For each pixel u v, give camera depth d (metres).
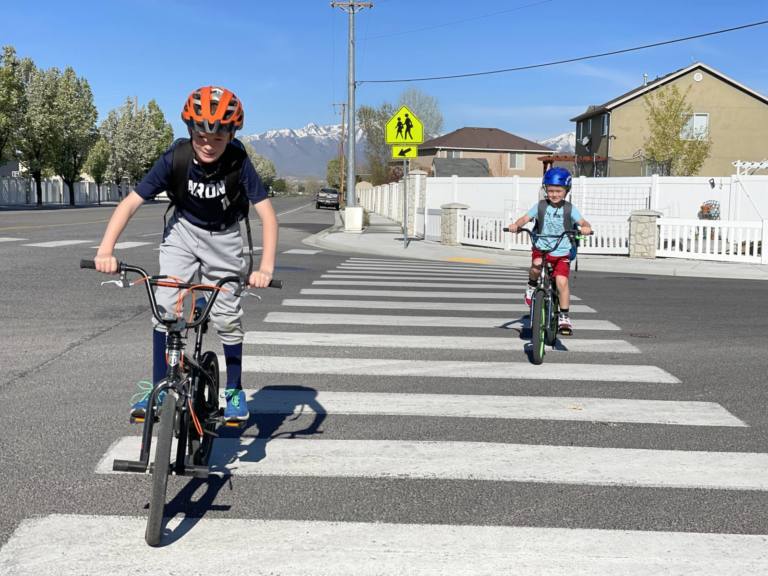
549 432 5.29
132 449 4.77
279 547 3.52
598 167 49.00
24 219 30.59
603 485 4.35
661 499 4.16
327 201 65.44
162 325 3.93
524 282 14.06
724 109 47.19
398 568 3.33
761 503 4.12
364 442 5.02
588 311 10.63
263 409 5.72
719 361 7.53
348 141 31.30
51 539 3.55
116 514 3.84
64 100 58.91
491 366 7.21
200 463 4.04
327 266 16.16
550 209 7.71
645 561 3.44
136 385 6.23
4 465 4.48
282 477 4.40
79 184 72.75
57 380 6.35
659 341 8.50
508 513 3.94
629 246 20.28
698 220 19.50
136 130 83.88
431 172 62.22
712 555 3.50
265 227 4.14
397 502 4.07
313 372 6.84
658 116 43.81
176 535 3.62
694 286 14.02
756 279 16.00
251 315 9.63
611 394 6.29
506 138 81.44
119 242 19.41
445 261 19.70
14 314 9.20
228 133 3.75
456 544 3.58
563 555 3.48
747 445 5.07
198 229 4.15
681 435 5.26
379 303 10.84
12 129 52.62
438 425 5.41
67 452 4.71
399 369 7.02
